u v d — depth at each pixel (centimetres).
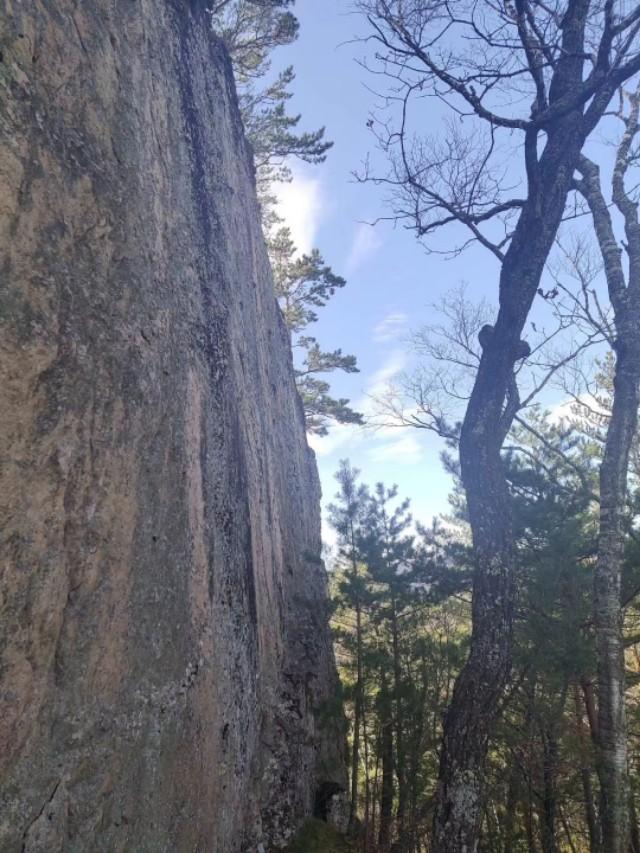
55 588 309
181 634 477
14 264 288
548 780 924
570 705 1076
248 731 702
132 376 409
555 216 494
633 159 697
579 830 1199
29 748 285
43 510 302
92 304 361
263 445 1023
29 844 278
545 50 534
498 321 504
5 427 276
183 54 679
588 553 963
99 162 385
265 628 884
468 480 496
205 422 591
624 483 589
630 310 611
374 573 1130
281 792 825
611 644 554
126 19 470
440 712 1028
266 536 963
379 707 1020
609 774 526
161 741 423
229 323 745
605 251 637
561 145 495
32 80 317
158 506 448
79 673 329
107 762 350
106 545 363
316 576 1538
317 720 1113
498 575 468
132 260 425
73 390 333
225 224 802
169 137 568
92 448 352
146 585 420
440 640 1120
